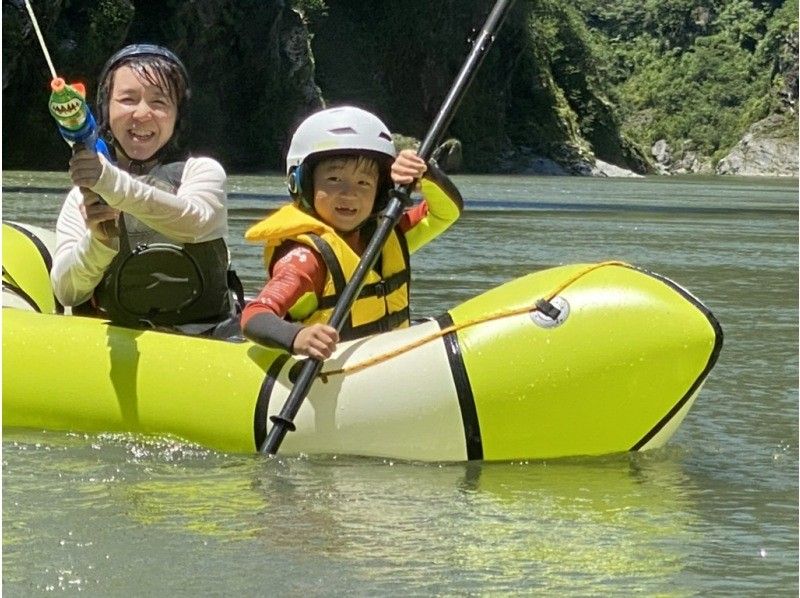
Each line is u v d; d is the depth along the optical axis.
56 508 3.24
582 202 24.89
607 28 95.44
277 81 43.50
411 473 3.63
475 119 57.31
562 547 3.00
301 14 45.28
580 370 3.75
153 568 2.82
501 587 2.73
